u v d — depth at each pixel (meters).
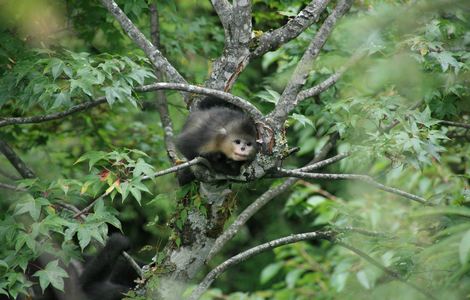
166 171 9.20
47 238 9.59
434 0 9.73
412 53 10.97
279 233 22.41
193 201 9.74
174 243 10.02
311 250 17.11
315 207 16.28
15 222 9.35
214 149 9.54
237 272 22.98
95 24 13.62
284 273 22.39
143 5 12.07
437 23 11.58
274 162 9.51
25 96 10.04
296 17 10.22
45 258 10.66
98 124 16.20
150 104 15.29
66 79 10.20
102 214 9.38
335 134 13.19
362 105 11.12
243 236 21.81
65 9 13.33
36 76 10.01
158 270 9.96
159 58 10.12
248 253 10.27
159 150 15.95
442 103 12.01
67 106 9.55
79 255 9.70
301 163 19.97
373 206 13.24
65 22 13.52
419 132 10.13
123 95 9.80
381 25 10.13
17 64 10.55
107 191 9.08
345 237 10.51
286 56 14.73
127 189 9.03
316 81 13.24
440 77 11.12
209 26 16.27
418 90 10.83
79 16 13.55
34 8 11.37
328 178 9.88
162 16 15.23
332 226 10.67
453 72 11.18
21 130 15.38
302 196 15.88
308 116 13.84
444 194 10.33
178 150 10.20
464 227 7.59
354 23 10.22
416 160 10.01
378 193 13.73
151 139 16.23
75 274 12.02
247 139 9.52
